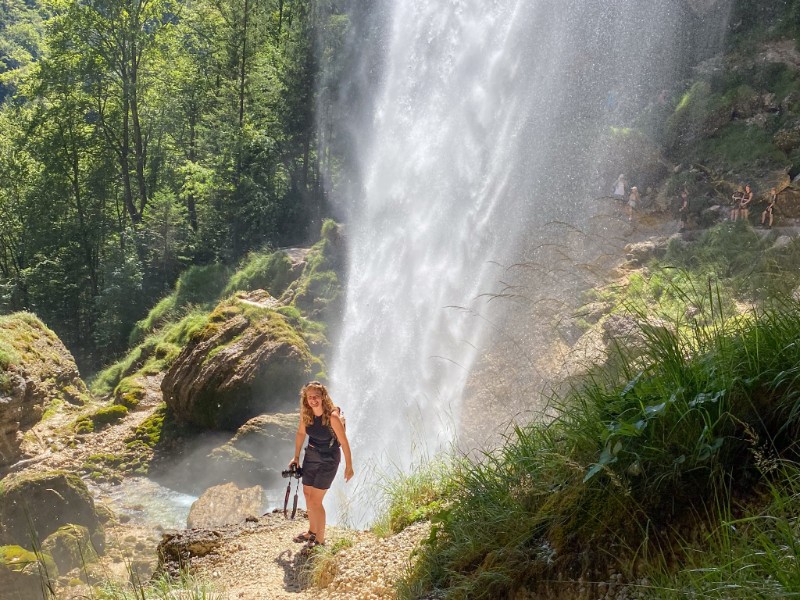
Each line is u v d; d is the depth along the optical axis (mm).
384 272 26844
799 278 4070
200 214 48031
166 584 6469
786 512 2961
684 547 3264
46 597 5340
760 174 25094
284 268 32219
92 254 49406
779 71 28750
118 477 20203
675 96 29531
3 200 52844
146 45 48969
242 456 19422
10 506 14039
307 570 6793
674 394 3549
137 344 36406
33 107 56875
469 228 26297
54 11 53750
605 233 23641
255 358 21875
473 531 4523
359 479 9945
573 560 3629
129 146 52719
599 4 30078
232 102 44406
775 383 3396
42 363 26141
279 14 48469
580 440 3898
